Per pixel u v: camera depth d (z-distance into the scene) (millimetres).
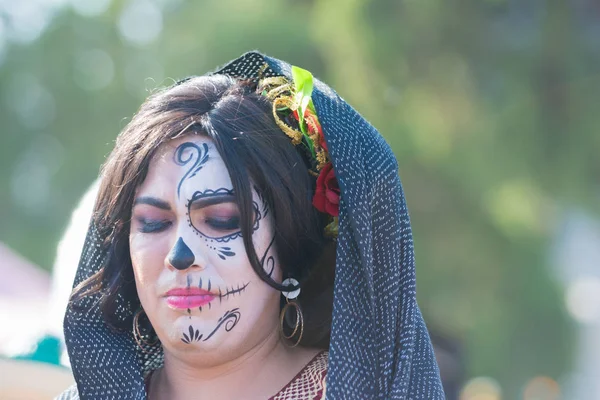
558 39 17094
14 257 8500
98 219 3256
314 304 3363
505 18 17125
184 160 3121
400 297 3141
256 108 3223
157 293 3109
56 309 5613
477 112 16141
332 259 3340
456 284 15109
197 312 3088
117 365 3240
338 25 15445
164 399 3240
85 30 22469
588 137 16781
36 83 22953
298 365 3270
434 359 3230
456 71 16109
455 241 15148
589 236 21141
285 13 16172
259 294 3158
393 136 14898
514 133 16406
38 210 23047
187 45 16906
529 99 16844
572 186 16672
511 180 16109
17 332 6090
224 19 16328
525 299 15188
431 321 12273
